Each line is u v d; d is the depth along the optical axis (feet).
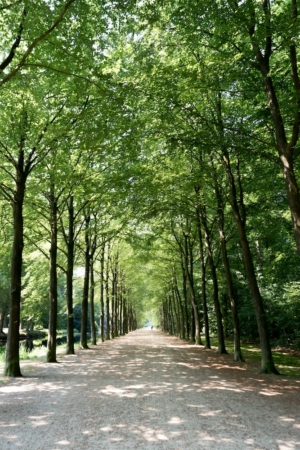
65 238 66.59
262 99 38.65
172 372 39.75
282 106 29.96
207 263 92.73
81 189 50.60
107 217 78.38
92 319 91.15
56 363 48.93
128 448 16.39
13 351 38.14
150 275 139.44
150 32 35.60
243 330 99.96
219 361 51.13
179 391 28.96
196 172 52.34
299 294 66.74
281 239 68.59
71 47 29.48
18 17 28.40
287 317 73.05
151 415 21.76
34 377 36.65
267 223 54.85
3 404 24.79
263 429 19.16
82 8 27.94
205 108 44.11
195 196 58.29
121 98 32.19
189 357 56.44
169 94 34.22
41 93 38.63
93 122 35.63
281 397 26.94
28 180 53.72
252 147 37.42
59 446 16.70
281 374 38.83
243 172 53.21
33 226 63.57
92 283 89.30
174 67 34.68
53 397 26.89
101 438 17.72
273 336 91.61
